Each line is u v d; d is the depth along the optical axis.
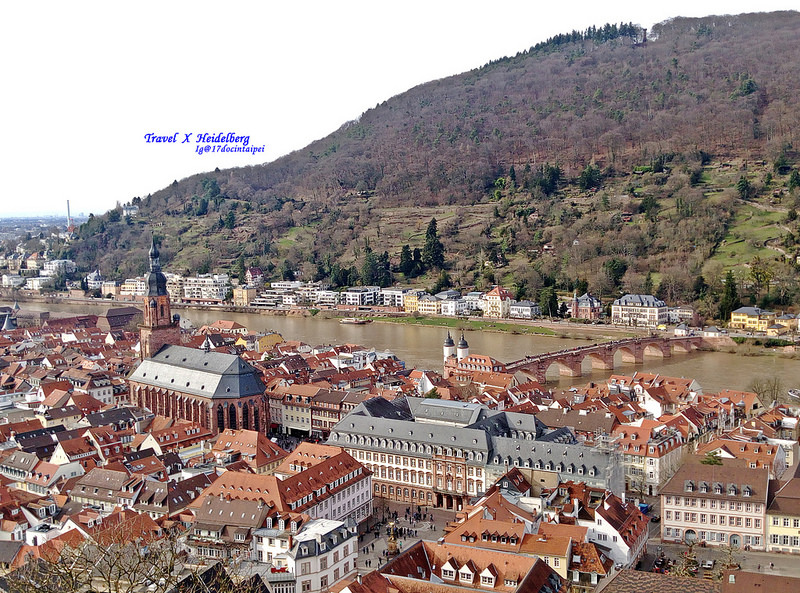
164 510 186.50
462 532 159.12
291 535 160.62
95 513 176.25
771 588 122.50
